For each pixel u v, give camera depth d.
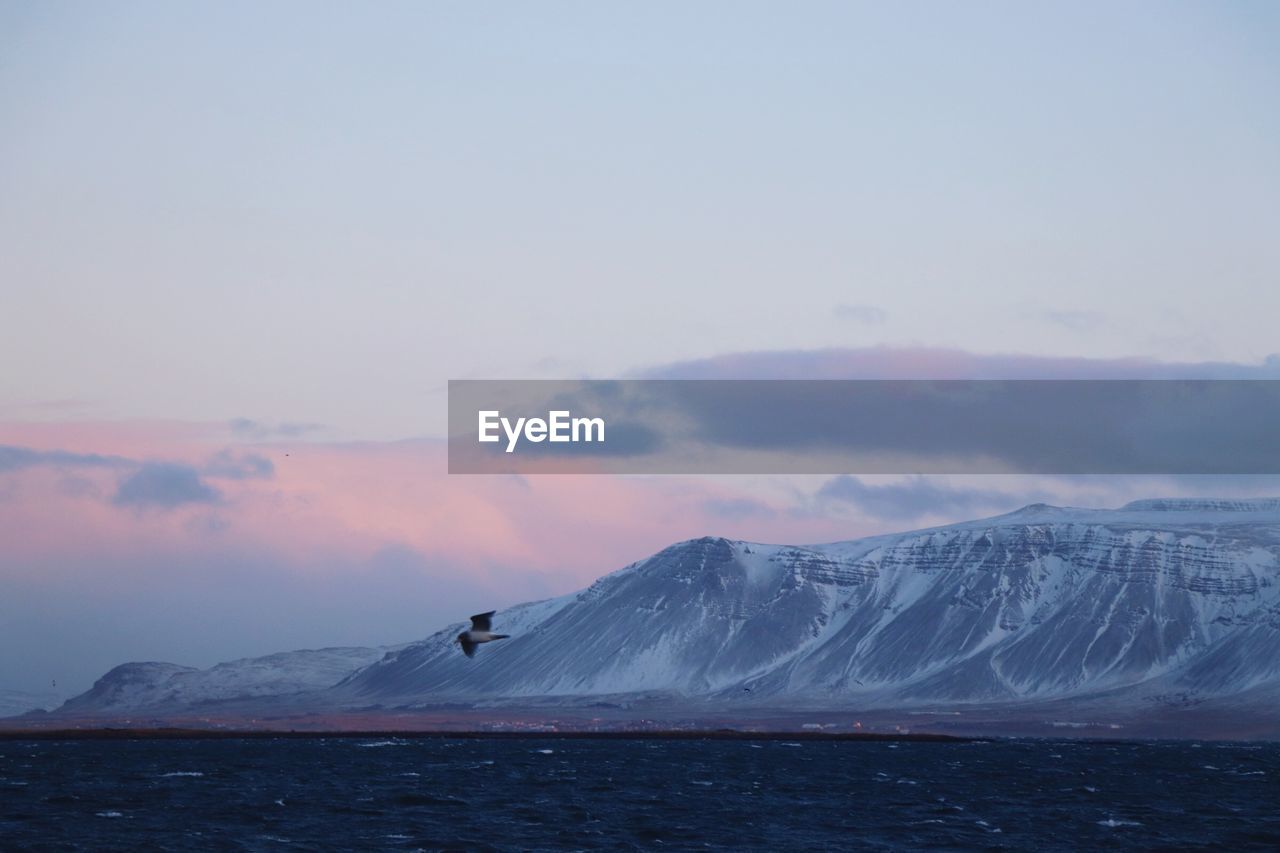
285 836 138.88
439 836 138.75
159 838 137.12
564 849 130.75
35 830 143.25
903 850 133.50
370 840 135.88
